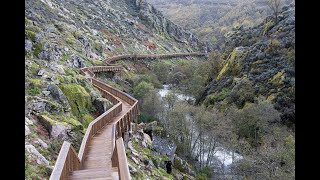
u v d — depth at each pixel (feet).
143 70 149.07
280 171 51.47
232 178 61.62
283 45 101.40
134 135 50.08
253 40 124.06
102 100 46.42
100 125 34.91
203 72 134.41
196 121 76.89
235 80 102.42
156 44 238.07
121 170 12.50
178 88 123.85
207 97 108.68
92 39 141.49
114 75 105.19
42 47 56.54
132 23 248.93
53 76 43.21
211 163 70.23
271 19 125.80
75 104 41.39
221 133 72.02
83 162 22.86
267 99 83.76
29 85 36.27
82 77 54.19
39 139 25.84
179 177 51.65
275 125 71.56
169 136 73.46
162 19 302.45
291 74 86.63
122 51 175.52
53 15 119.55
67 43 93.09
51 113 32.96
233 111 80.48
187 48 288.10
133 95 94.63
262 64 100.48
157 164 45.65
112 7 265.75
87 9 212.43
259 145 69.10
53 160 24.29
